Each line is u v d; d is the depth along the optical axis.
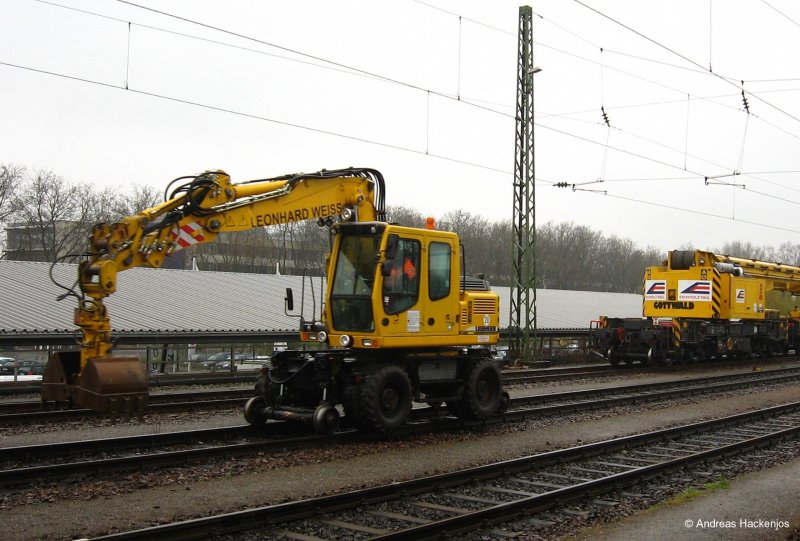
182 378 21.14
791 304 34.66
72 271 26.20
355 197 12.64
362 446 11.40
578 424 14.23
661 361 27.75
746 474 10.12
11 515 7.53
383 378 11.76
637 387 20.20
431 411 14.38
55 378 9.64
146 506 7.92
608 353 28.72
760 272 32.12
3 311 19.91
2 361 25.48
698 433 13.49
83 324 9.45
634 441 12.02
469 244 61.34
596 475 9.95
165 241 10.27
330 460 10.42
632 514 8.15
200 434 11.55
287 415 11.80
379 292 11.81
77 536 6.89
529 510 7.98
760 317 30.81
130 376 9.34
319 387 12.09
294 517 7.51
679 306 28.38
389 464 10.23
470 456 10.88
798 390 20.91
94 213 51.53
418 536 6.96
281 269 57.25
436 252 12.80
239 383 21.14
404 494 8.48
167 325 21.25
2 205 48.31
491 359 14.15
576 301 42.47
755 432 13.73
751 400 18.48
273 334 23.11
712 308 27.59
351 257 12.36
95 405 9.11
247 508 7.91
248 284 29.69
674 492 9.12
